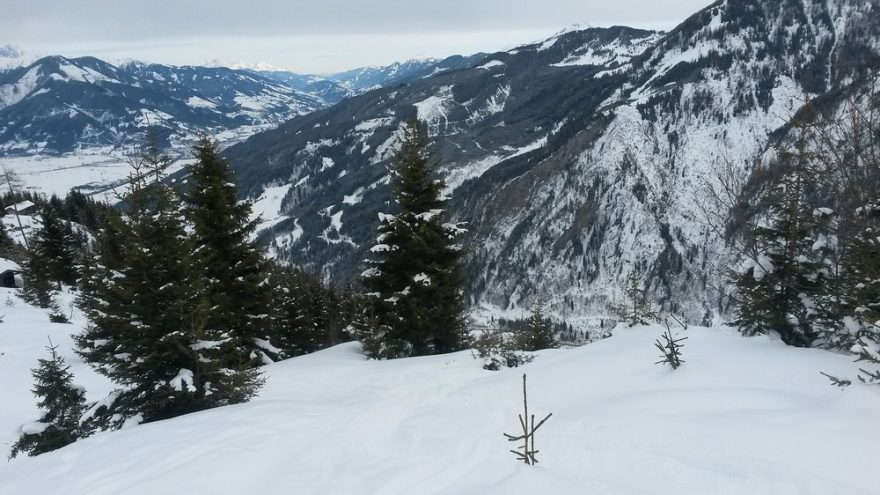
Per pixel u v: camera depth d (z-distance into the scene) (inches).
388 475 287.9
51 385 571.5
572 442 309.1
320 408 439.8
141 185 513.7
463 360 635.5
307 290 1546.5
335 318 1501.0
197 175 768.9
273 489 274.7
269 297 825.5
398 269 853.8
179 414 508.7
